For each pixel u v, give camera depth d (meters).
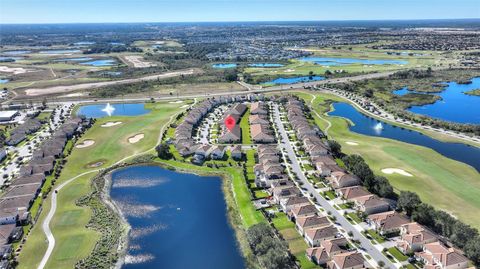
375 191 106.12
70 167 133.25
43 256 83.19
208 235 92.38
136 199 110.50
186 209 104.62
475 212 96.00
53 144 148.50
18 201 103.75
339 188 109.12
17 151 150.62
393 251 81.56
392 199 102.69
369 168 114.69
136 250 86.81
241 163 132.75
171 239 90.88
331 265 76.38
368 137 159.50
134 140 159.00
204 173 127.06
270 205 103.31
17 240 89.06
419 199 95.69
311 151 135.12
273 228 91.75
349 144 149.88
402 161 130.88
